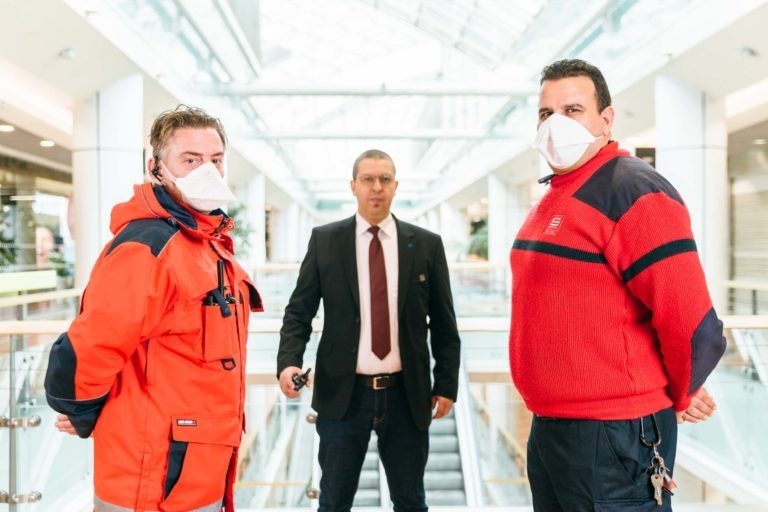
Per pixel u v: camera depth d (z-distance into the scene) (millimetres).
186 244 1539
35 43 6051
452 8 10914
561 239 1573
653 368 1547
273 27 15578
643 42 7973
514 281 1748
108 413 1479
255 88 12453
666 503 1538
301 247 29031
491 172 16719
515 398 4488
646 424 1519
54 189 12500
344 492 2361
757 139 9695
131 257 1420
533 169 14789
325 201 33188
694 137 7414
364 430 2365
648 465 1519
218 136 1647
